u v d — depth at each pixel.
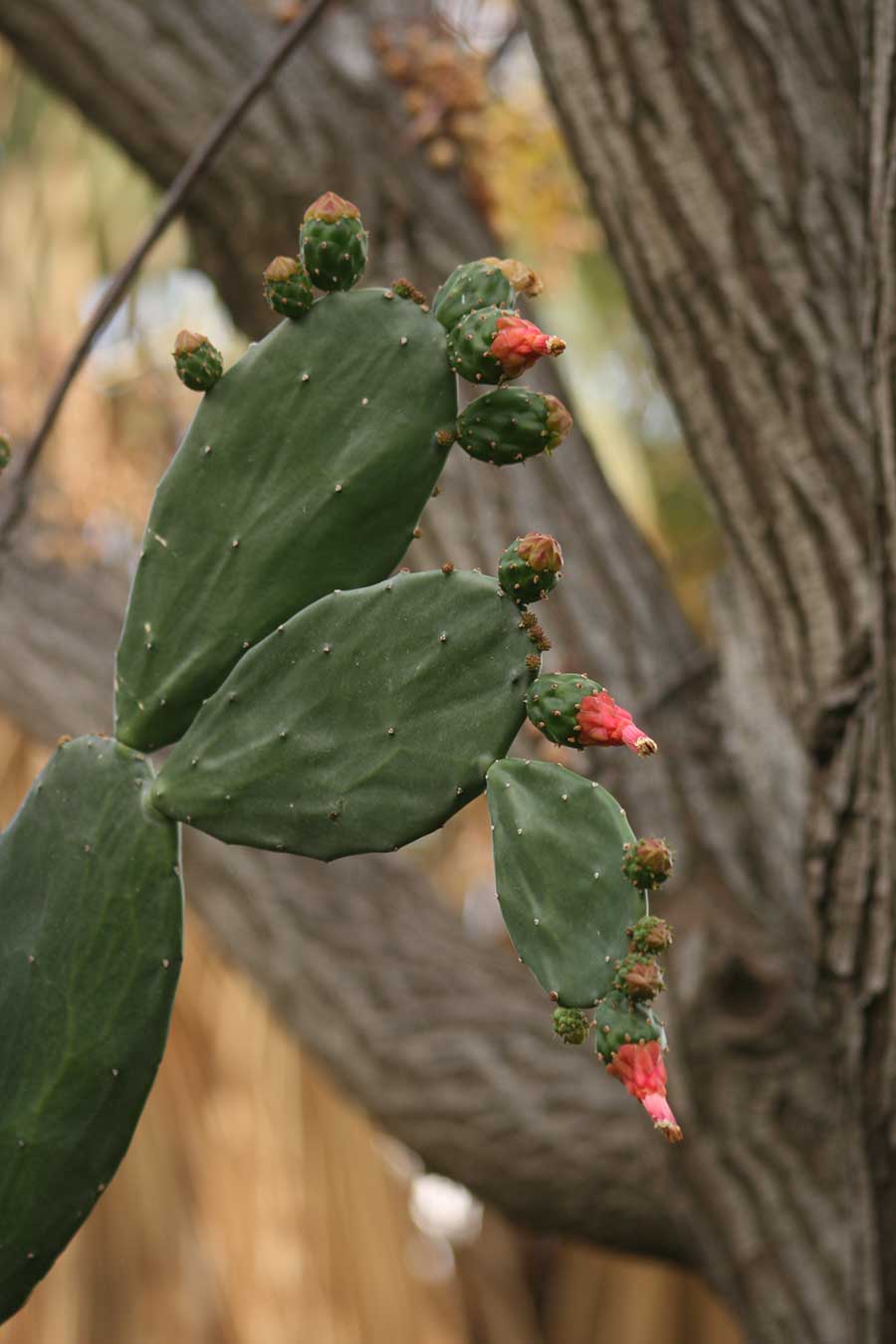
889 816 2.30
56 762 1.93
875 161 2.14
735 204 2.39
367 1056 3.27
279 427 1.88
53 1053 1.91
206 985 4.73
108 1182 1.93
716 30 2.38
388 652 1.83
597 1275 5.65
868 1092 2.42
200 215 2.84
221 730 1.88
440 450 1.86
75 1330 4.48
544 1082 3.19
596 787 1.76
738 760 2.76
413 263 2.78
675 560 4.91
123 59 2.77
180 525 1.90
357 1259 4.68
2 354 4.04
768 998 2.61
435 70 2.89
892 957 2.36
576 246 3.27
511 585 1.81
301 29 2.45
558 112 2.46
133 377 4.20
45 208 4.26
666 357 2.46
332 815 1.84
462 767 1.80
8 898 1.93
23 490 2.48
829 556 2.39
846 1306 2.56
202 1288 4.56
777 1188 2.59
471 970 3.42
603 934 1.74
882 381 2.16
